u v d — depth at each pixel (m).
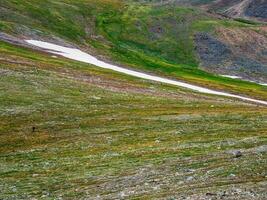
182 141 51.81
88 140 54.41
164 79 117.12
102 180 40.09
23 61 98.06
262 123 60.53
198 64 155.00
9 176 43.56
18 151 51.38
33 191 38.75
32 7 158.25
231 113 67.81
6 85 75.25
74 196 36.47
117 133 56.94
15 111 64.50
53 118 63.16
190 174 39.16
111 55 140.38
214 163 41.66
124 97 78.31
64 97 73.56
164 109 71.06
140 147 50.34
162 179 38.56
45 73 88.44
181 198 33.03
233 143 49.03
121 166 43.91
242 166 39.72
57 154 49.78
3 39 121.12
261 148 45.69
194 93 97.19
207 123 60.62
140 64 139.38
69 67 103.38
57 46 131.75
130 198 34.34
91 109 68.56
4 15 143.00
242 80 144.12
